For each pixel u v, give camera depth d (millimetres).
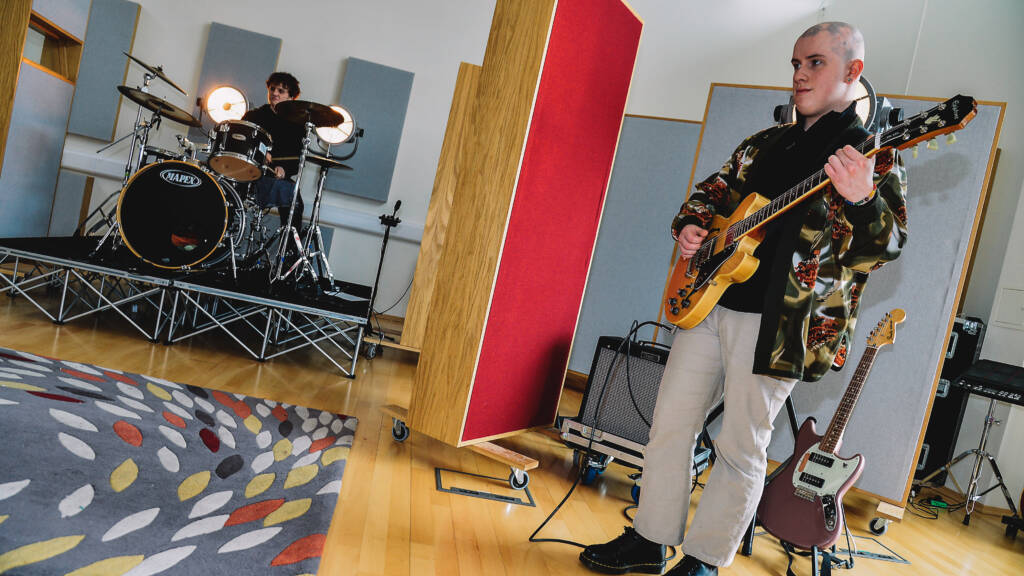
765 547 2477
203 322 4395
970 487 3656
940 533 3312
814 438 2283
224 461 2141
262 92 6086
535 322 2748
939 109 1359
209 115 5941
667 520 1892
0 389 2115
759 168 1890
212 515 1756
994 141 2963
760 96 3479
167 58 6047
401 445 2711
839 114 1754
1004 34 4777
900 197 1620
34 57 5555
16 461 1717
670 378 1897
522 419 2832
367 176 6160
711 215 1975
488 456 2588
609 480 2963
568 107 2605
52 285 4504
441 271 2559
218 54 6035
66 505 1598
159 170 3631
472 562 1816
